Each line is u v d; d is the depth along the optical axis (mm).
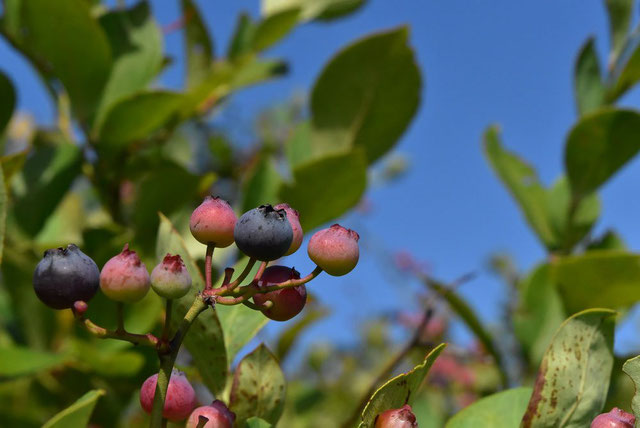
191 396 282
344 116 452
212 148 632
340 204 423
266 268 278
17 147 769
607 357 294
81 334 379
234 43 560
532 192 468
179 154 625
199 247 481
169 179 419
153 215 419
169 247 311
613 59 467
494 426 298
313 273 275
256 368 313
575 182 443
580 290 413
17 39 439
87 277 264
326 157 408
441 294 436
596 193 474
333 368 870
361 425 271
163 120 427
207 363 320
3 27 437
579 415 291
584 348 292
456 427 299
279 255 271
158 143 469
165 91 412
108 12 450
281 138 777
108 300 379
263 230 268
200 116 548
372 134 454
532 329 442
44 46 420
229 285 271
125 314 377
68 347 415
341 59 439
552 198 481
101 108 439
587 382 292
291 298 277
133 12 454
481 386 581
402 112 450
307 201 421
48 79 456
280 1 593
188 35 525
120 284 262
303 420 545
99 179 447
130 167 454
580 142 428
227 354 324
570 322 292
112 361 373
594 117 418
